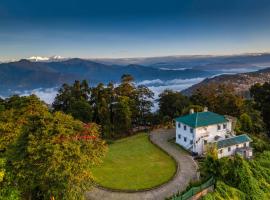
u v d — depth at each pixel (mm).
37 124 32875
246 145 61500
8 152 31781
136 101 94250
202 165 47750
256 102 99375
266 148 63656
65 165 30062
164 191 44406
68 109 82000
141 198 42375
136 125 96938
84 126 36281
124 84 94875
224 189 41938
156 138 72438
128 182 47656
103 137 76625
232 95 94562
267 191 47594
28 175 30562
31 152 29672
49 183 32000
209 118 64562
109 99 89438
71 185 32000
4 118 41781
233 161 47000
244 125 76500
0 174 28797
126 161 57719
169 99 98812
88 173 32969
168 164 55594
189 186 41312
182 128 65250
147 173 51406
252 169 50406
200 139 61031
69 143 31281
